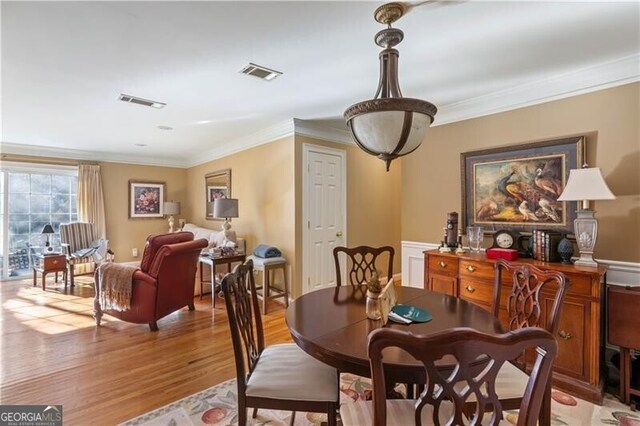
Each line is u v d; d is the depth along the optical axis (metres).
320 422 1.95
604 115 2.51
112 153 6.15
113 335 3.19
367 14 1.83
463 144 3.36
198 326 3.44
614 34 2.06
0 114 3.68
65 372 2.48
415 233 3.78
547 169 2.78
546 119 2.81
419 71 2.60
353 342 1.35
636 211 2.37
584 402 2.11
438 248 3.27
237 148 5.18
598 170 2.27
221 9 1.78
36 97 3.14
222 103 3.38
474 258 2.74
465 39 2.11
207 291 4.71
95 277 3.46
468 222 3.30
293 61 2.42
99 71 2.57
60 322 3.54
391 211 5.38
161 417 1.96
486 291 2.65
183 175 7.04
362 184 4.93
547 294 2.30
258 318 1.99
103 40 2.10
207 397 2.17
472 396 1.36
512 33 2.04
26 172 5.46
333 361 1.29
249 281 1.99
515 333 0.90
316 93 3.10
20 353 2.79
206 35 2.05
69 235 5.39
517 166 2.96
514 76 2.71
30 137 4.83
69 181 5.88
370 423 1.27
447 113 3.46
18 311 3.90
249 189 4.92
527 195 2.90
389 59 1.72
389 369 1.16
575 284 2.20
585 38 2.11
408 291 2.15
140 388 2.27
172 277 3.48
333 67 2.53
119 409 2.04
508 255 2.61
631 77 2.39
